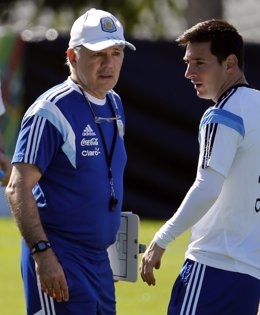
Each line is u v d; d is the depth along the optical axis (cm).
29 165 1745
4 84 4369
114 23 1823
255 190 1769
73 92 1798
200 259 1792
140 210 4428
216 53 1797
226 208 1773
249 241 1775
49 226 1795
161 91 4375
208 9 6269
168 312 1827
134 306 2839
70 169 1783
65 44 4388
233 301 1773
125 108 4391
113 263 1956
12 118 4372
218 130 1738
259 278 1791
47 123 1753
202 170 1742
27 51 4400
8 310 2755
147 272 1800
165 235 1777
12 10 6788
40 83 4400
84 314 1791
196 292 1786
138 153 4412
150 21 6706
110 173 1827
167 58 4359
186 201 1748
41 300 1791
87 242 1802
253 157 1762
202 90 1827
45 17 6688
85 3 6575
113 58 1806
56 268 1725
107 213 1820
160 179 4409
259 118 1770
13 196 1747
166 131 4384
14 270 3300
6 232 4000
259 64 4381
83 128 1789
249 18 7762
